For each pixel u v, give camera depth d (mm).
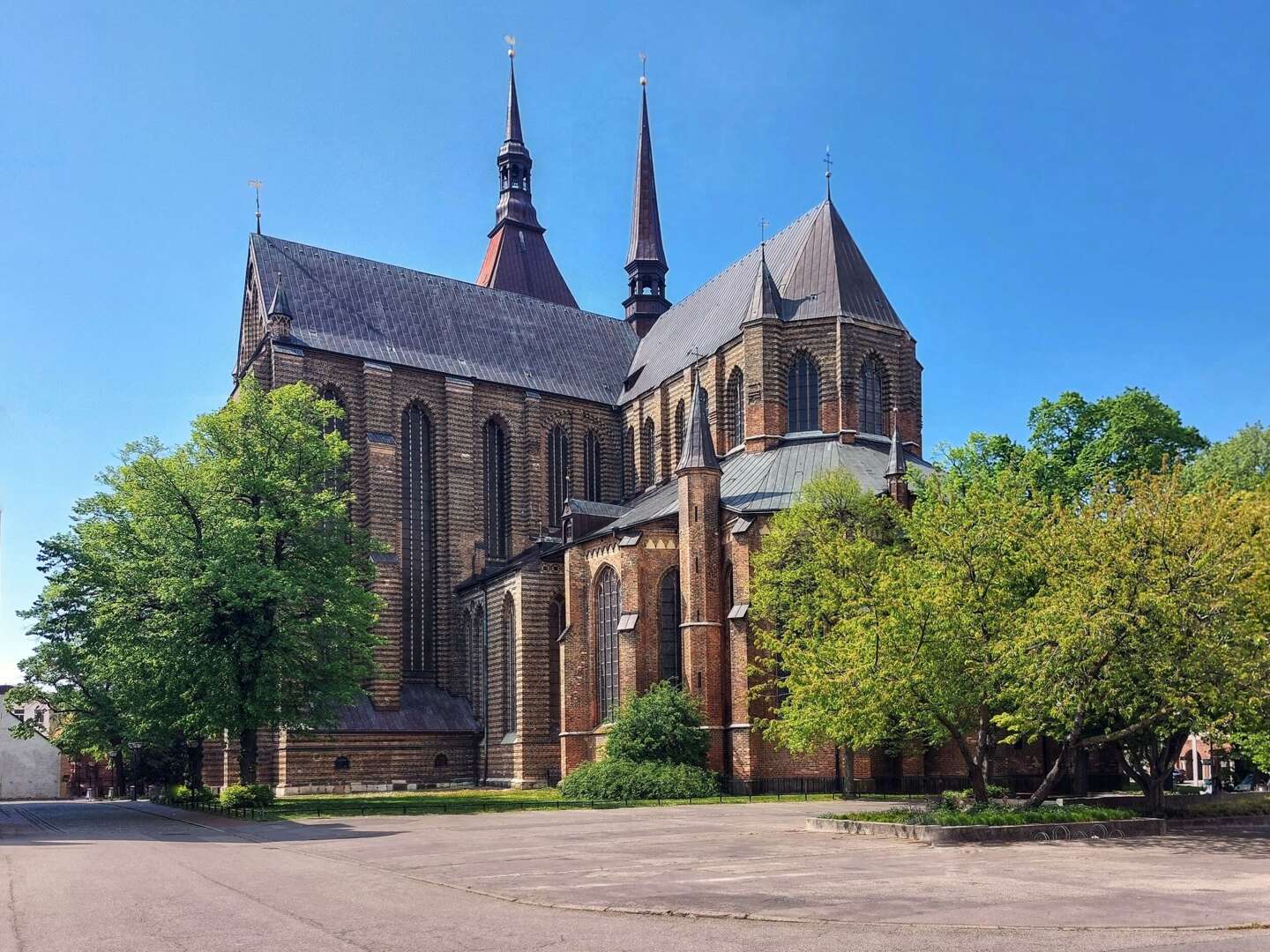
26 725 76875
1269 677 36781
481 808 57125
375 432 91875
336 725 65688
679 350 100812
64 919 21453
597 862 30750
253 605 56781
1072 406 74312
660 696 68688
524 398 102000
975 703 40750
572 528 84500
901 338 87000
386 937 18938
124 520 62781
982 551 42250
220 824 49125
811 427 84688
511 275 133125
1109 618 36062
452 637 94062
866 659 40594
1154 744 41500
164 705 60469
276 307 89750
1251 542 37625
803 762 67438
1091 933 18953
